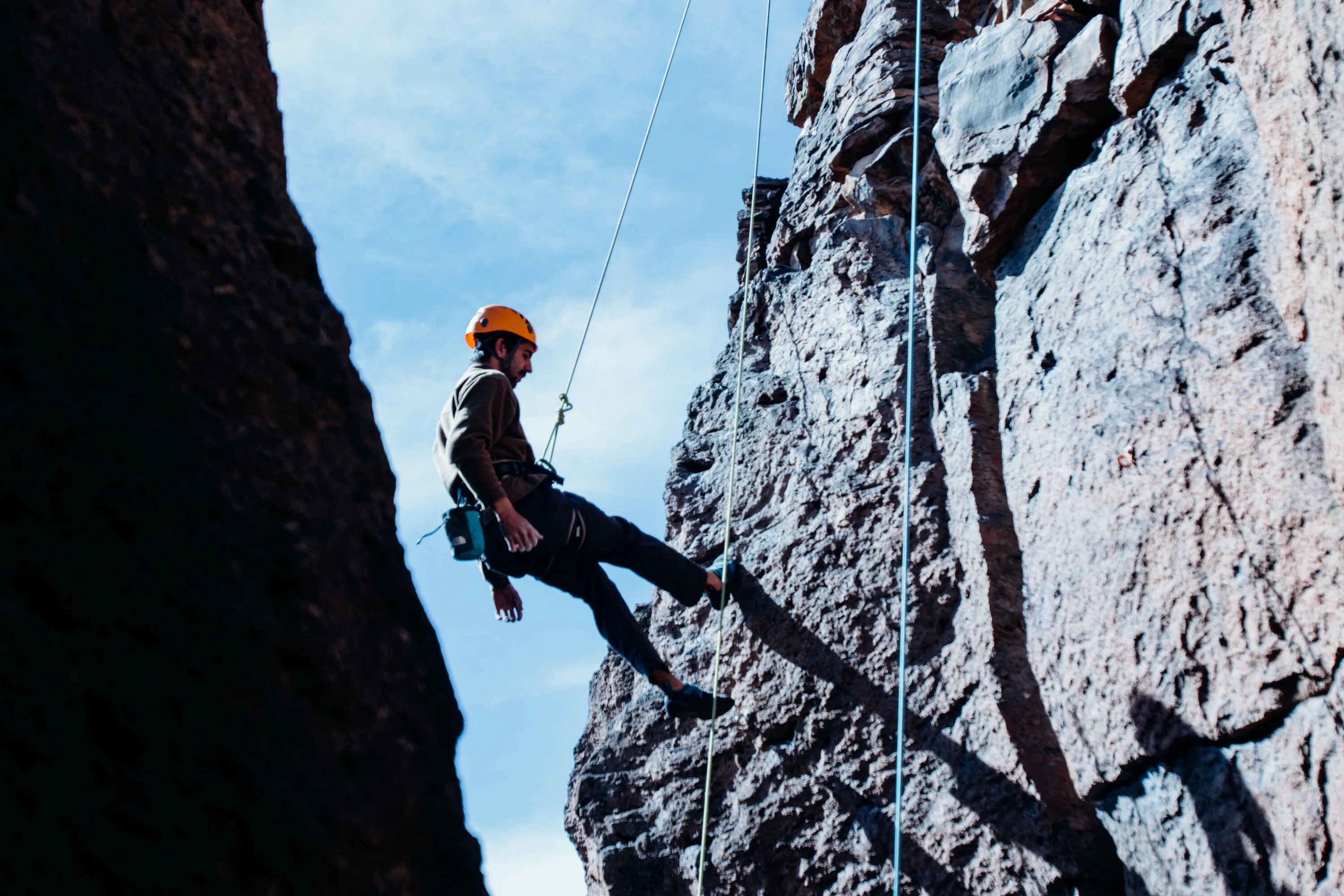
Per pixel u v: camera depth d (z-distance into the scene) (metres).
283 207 2.02
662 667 4.93
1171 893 3.83
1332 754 3.42
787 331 6.39
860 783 4.82
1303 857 3.43
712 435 6.40
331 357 1.93
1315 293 3.50
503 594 5.09
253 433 1.73
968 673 4.70
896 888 3.87
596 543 4.88
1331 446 3.48
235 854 1.41
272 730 1.51
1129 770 4.03
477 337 5.02
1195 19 4.51
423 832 1.62
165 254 1.75
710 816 5.24
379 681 1.69
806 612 5.31
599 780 5.67
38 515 1.42
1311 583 3.54
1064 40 5.07
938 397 5.36
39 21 1.75
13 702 1.30
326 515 1.76
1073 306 4.72
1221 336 4.01
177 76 1.95
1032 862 4.29
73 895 1.26
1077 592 4.32
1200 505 3.90
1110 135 4.82
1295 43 3.31
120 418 1.56
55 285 1.58
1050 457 4.61
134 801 1.35
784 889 4.89
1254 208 4.07
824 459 5.69
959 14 6.72
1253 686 3.64
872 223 6.19
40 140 1.66
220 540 1.59
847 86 6.80
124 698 1.39
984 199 5.25
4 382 1.46
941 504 5.13
